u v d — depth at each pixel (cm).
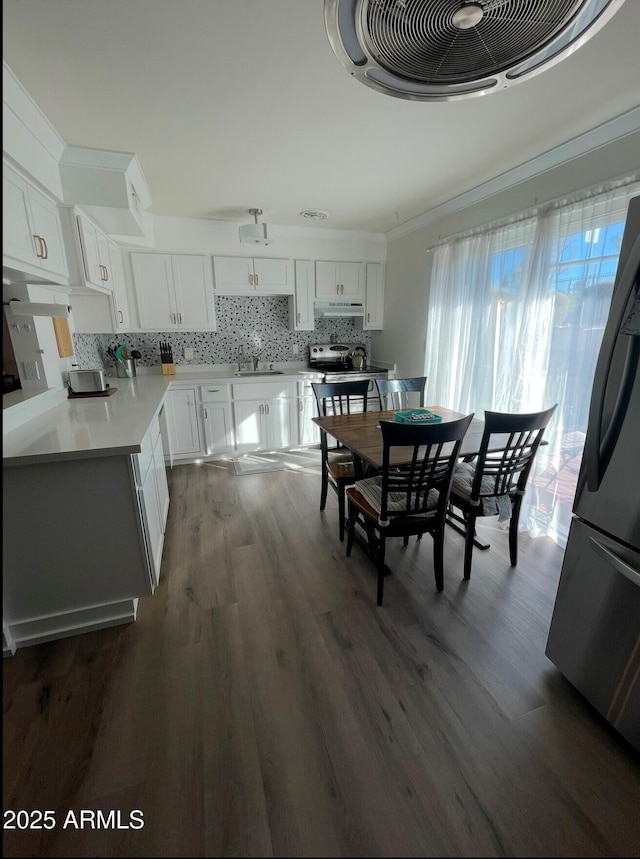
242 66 164
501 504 217
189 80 172
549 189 247
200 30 145
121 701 152
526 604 202
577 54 157
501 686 158
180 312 387
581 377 232
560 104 193
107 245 314
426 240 373
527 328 257
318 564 237
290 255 414
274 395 416
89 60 158
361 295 449
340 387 301
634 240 130
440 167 266
